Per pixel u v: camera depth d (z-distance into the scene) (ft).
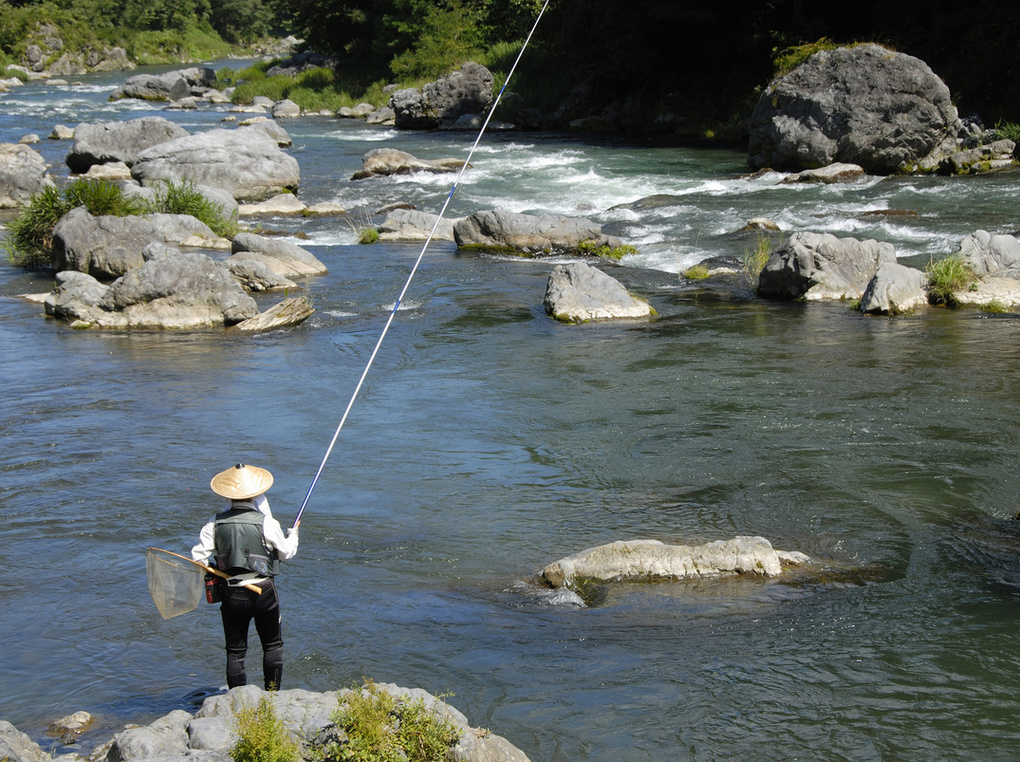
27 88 210.59
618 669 16.62
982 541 22.15
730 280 52.90
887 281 45.52
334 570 21.16
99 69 273.75
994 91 95.25
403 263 58.29
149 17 321.52
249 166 81.15
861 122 83.46
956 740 14.29
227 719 13.55
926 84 82.28
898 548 21.86
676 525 23.44
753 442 28.91
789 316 45.14
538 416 31.83
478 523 23.80
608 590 20.12
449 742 13.05
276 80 181.47
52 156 106.22
